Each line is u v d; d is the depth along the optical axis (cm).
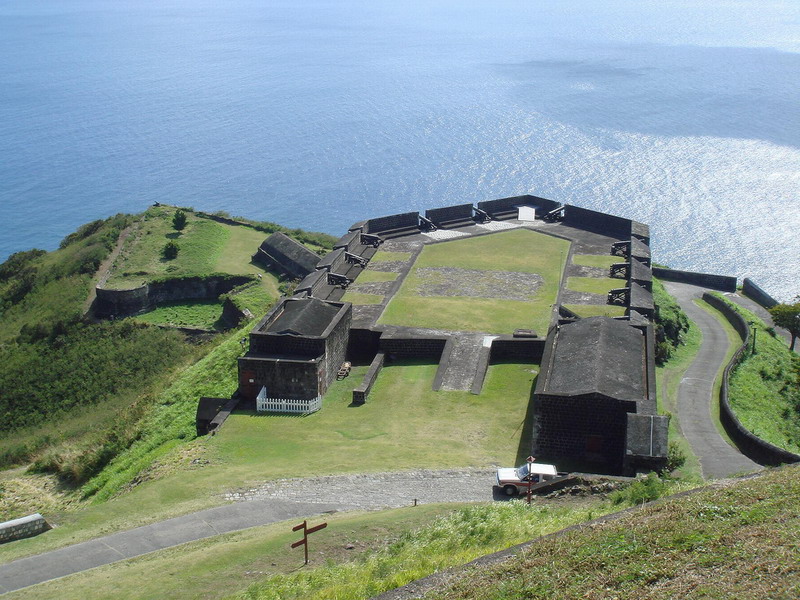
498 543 2236
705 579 1633
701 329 5775
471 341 4719
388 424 3912
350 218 11825
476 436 3747
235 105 19738
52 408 5491
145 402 4747
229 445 3750
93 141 17075
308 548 2520
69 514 3177
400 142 15588
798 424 4344
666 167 12738
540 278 5778
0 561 2734
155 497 3222
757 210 10812
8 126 18775
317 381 4150
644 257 5775
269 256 7550
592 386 3466
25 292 7538
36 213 13000
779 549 1700
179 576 2409
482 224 7156
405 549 2336
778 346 5534
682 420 4053
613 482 2914
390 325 4944
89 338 6384
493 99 18838
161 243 8062
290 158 15000
